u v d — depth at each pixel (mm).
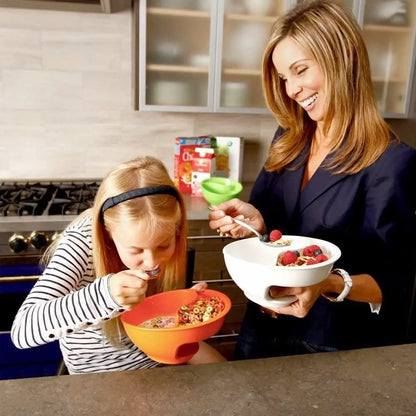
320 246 1137
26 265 1993
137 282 854
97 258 1048
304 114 1396
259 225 1408
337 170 1266
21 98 2520
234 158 2664
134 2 2297
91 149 2662
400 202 1186
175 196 1056
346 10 1210
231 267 985
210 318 992
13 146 2576
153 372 869
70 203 2143
